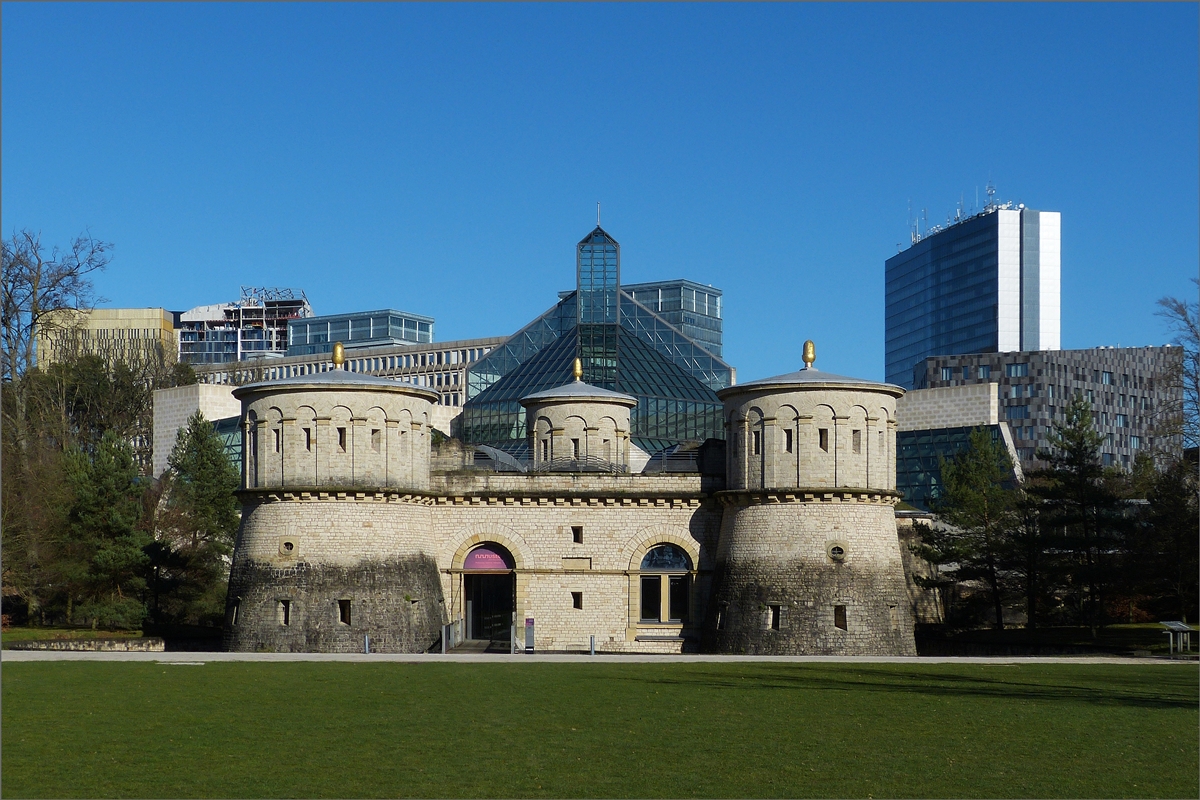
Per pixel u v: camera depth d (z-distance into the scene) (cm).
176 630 7806
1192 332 8081
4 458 8456
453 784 2980
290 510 6306
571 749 3375
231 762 3200
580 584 6800
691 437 9444
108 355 14862
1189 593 7606
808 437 6325
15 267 8869
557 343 9962
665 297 17525
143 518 8569
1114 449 18712
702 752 3347
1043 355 18150
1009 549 7794
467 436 9919
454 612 6806
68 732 3584
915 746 3441
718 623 6444
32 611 8188
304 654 5944
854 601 6225
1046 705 4172
